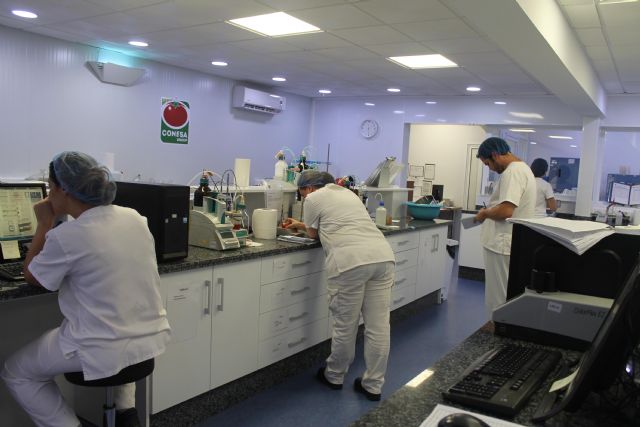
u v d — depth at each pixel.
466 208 7.93
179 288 2.25
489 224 3.21
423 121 7.42
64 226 1.56
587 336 1.43
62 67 4.98
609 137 7.23
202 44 4.81
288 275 2.90
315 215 2.85
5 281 1.70
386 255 2.78
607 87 5.64
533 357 1.34
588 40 3.94
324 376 2.99
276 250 2.76
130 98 5.65
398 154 7.66
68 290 1.62
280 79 6.63
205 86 6.52
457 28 3.76
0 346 1.97
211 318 2.43
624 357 1.00
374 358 2.79
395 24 3.76
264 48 4.82
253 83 7.15
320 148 8.38
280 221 3.56
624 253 1.47
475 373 1.22
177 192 2.23
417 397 1.12
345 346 2.84
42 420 1.71
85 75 5.19
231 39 4.54
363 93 7.51
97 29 4.45
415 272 4.39
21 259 1.97
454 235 7.50
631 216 5.40
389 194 4.74
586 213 6.01
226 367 2.56
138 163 5.84
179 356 2.29
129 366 1.64
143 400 2.16
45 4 3.75
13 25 4.43
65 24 4.32
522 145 8.46
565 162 7.02
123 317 1.61
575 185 6.95
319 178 3.09
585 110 5.59
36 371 1.64
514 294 1.64
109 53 5.38
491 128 7.16
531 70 3.84
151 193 2.19
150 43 4.91
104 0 3.58
